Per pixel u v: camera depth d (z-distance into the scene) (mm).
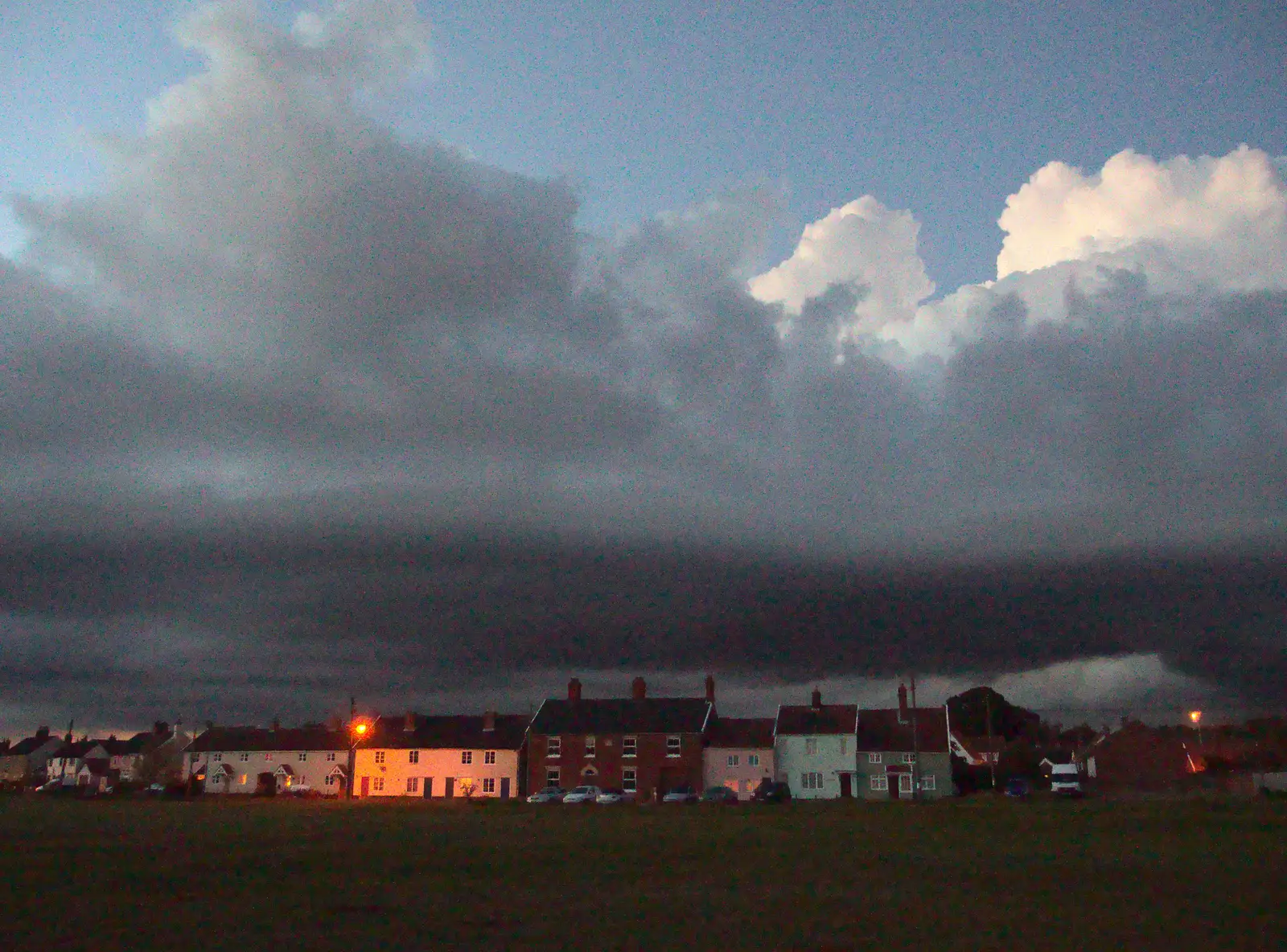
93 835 46562
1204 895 27078
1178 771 123625
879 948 20609
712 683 113438
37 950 20250
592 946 20781
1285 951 20125
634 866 34156
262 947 20609
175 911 24688
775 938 21562
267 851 38500
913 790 102625
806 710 110000
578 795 92438
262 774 122375
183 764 132625
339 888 28828
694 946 20781
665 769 106625
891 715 108875
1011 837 45062
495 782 112625
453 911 24906
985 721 163875
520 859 36312
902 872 32500
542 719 111750
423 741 115375
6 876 30766
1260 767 116938
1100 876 31156
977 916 24141
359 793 114750
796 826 53719
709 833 48594
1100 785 113500
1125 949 20406
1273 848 39031
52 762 171375
